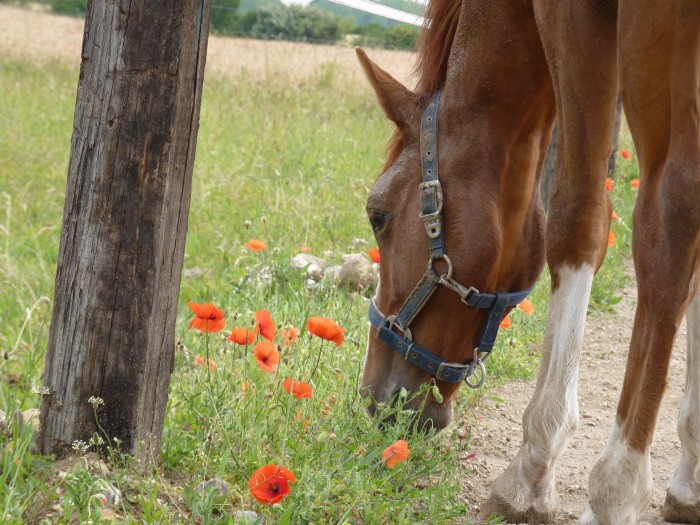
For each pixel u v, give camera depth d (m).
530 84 2.94
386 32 13.60
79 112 2.71
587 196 2.71
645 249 2.36
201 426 3.11
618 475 2.46
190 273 5.86
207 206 7.34
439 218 2.92
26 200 7.62
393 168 3.08
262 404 3.13
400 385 3.05
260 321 2.94
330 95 13.05
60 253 2.79
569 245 2.73
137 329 2.74
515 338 4.73
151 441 2.83
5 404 3.29
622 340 5.35
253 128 10.33
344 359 3.70
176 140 2.70
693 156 2.25
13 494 2.44
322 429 2.99
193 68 2.71
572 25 2.63
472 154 2.95
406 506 2.68
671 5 2.23
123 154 2.68
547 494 2.84
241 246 6.16
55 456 2.80
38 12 26.55
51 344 2.82
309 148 9.41
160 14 2.63
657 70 2.30
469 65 2.98
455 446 3.26
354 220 6.88
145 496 2.61
